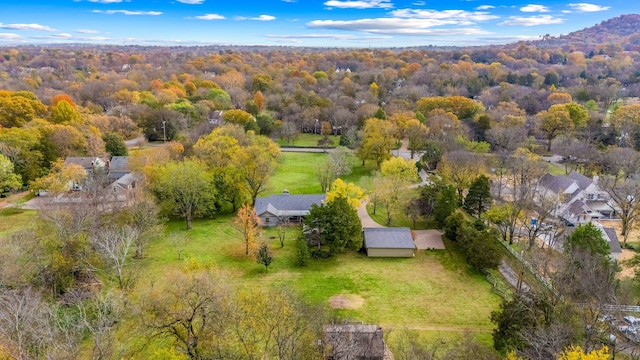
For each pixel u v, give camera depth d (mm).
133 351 31422
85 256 45094
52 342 30547
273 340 29719
